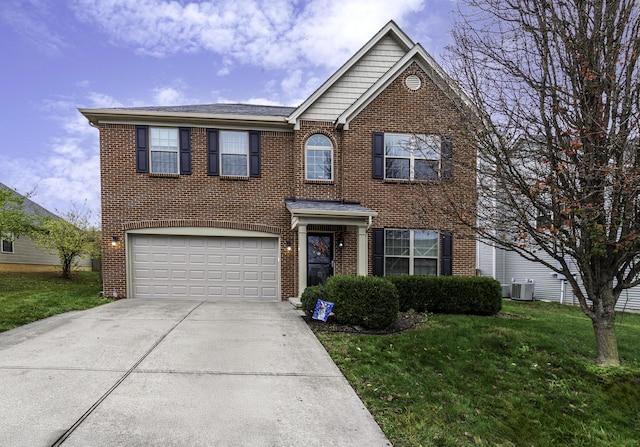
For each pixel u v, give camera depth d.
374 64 10.76
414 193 9.85
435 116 6.95
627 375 4.41
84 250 15.84
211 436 2.85
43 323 6.46
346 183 10.04
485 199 4.97
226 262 10.30
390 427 3.17
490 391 4.05
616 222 4.09
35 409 3.17
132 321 6.69
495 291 8.14
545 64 4.29
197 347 5.12
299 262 9.06
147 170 9.98
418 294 8.06
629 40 3.97
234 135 10.43
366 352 5.13
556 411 3.69
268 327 6.47
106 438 2.75
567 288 12.08
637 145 3.88
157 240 10.11
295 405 3.47
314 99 10.30
